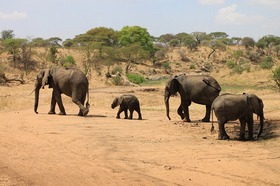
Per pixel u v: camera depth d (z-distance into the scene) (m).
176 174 9.73
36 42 96.19
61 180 9.20
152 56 109.38
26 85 49.31
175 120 21.02
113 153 12.05
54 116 21.02
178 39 145.50
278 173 9.73
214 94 19.09
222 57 118.56
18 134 15.16
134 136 15.00
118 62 94.75
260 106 14.66
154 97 37.84
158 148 12.75
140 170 10.09
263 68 65.06
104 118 20.75
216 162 10.84
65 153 12.02
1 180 9.15
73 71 21.75
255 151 12.15
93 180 9.23
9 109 26.92
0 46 80.94
